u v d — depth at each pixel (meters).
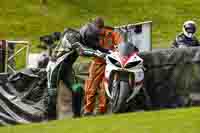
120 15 115.69
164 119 35.34
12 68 65.38
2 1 117.88
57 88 44.84
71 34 44.50
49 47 53.31
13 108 44.84
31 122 45.00
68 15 114.56
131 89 41.88
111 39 44.44
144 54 43.44
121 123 35.28
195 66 42.84
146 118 36.47
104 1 121.12
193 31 48.50
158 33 105.25
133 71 41.81
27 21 111.44
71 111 44.81
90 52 43.41
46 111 45.03
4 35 105.50
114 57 42.09
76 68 45.69
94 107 43.78
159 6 119.94
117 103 41.88
